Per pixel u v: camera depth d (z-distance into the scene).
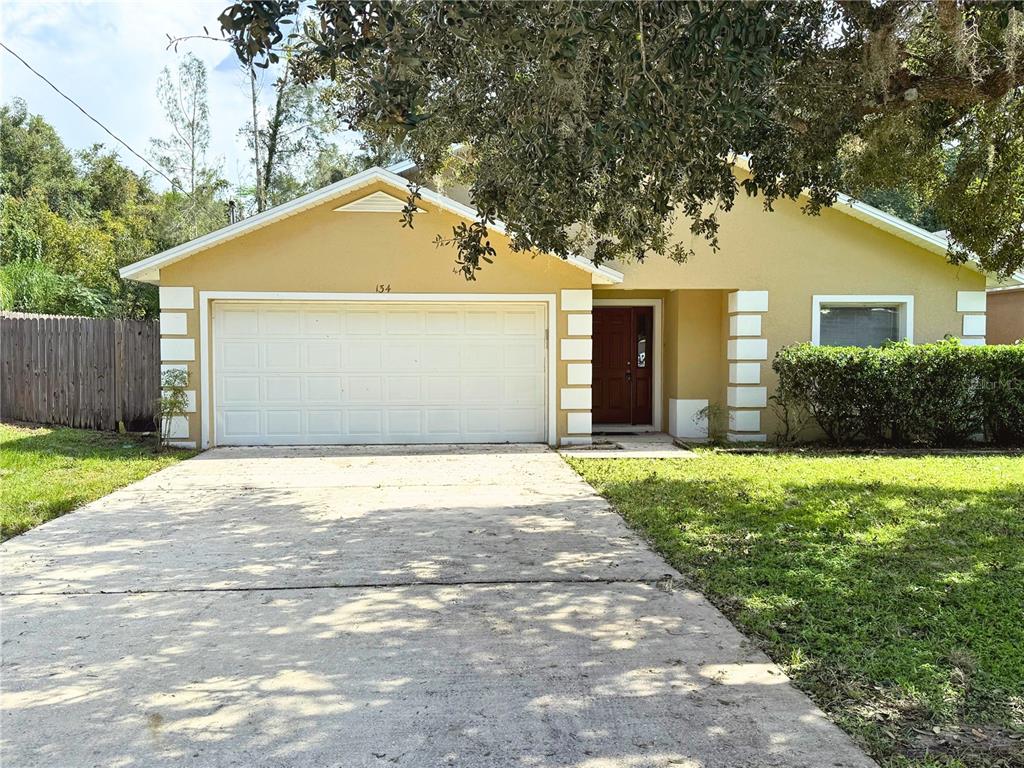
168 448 11.72
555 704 3.53
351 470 10.15
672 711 3.46
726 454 11.59
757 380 12.90
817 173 6.95
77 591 5.17
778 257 12.85
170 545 6.35
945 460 10.70
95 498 8.23
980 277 13.02
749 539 6.32
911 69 6.47
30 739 3.24
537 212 5.21
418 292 12.12
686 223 12.69
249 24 3.63
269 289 11.95
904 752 3.09
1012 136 7.12
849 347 12.38
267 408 12.27
